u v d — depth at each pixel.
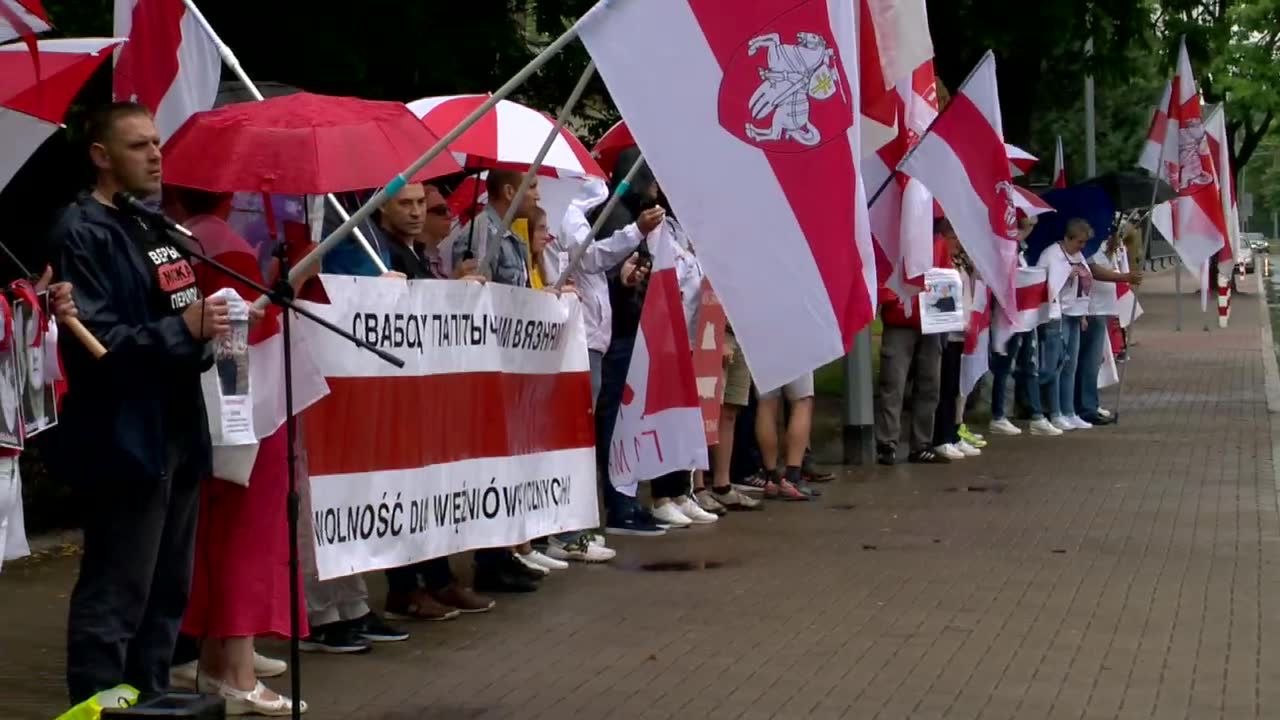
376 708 6.17
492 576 8.37
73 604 5.55
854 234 6.25
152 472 5.44
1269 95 41.72
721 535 10.18
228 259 5.98
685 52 6.20
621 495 10.20
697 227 6.22
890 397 13.71
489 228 8.41
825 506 11.38
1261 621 7.56
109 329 5.32
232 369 5.73
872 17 9.92
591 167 8.62
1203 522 10.45
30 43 4.90
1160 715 5.98
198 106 7.08
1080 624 7.53
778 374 6.23
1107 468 13.23
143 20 7.00
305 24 11.80
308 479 6.67
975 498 11.66
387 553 7.09
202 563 6.11
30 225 6.83
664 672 6.69
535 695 6.34
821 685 6.46
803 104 6.20
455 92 12.51
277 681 6.58
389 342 7.05
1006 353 15.84
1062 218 16.59
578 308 8.68
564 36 6.21
